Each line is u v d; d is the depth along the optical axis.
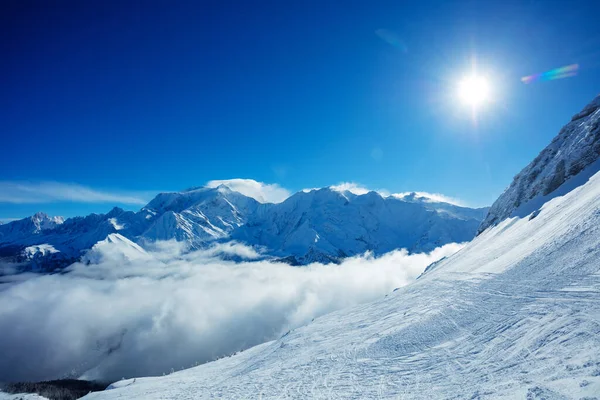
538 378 16.48
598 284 25.03
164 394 47.31
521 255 44.09
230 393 33.06
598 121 73.81
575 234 37.16
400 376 24.78
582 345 17.73
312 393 26.30
